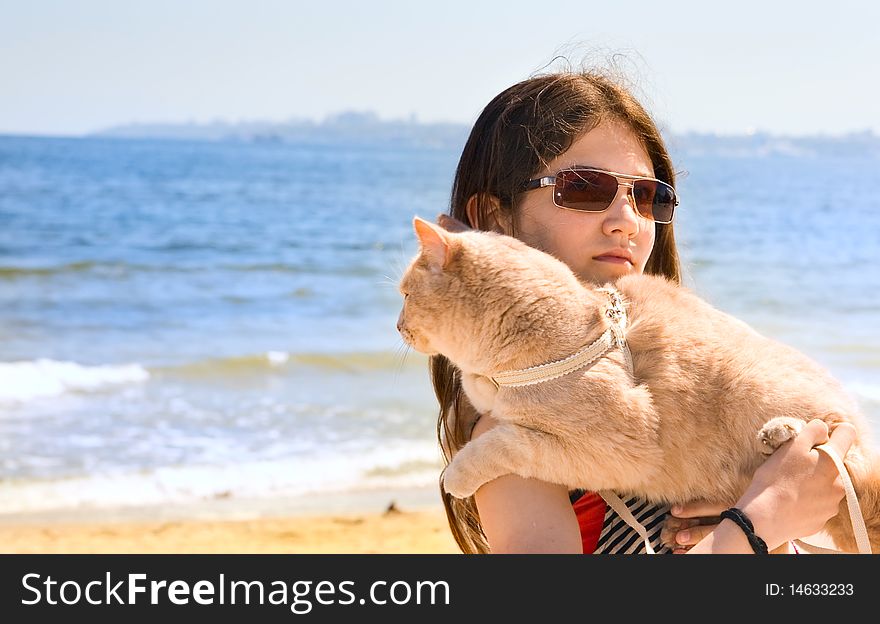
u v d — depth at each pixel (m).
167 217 31.73
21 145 106.25
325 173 69.25
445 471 2.26
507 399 2.20
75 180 46.94
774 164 136.25
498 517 2.16
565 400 2.14
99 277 18.88
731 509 1.98
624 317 2.28
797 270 22.19
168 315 15.51
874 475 2.24
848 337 14.29
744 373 2.23
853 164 157.50
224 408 9.91
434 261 2.40
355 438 8.99
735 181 69.88
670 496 2.22
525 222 2.48
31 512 7.03
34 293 16.97
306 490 7.73
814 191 60.03
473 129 2.63
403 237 27.66
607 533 2.22
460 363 2.37
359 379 11.37
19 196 36.19
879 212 41.88
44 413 9.55
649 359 2.25
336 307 16.67
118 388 10.68
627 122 2.55
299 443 8.80
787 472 2.03
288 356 12.33
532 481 2.16
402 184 56.12
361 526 6.93
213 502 7.41
